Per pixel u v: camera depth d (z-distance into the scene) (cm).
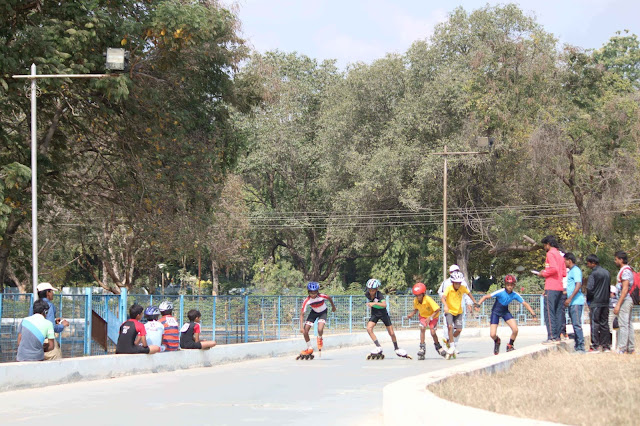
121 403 1008
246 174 6231
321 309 1912
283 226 6153
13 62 1972
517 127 4616
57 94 2273
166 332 1611
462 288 1742
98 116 2533
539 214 5200
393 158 4994
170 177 2622
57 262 5209
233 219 4941
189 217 2791
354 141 5481
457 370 981
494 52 4772
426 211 5347
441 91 5006
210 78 2748
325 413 897
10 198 2052
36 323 1270
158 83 2466
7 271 4200
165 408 953
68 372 1282
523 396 806
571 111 4519
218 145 2816
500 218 4797
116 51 2003
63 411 934
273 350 1977
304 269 6650
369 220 5469
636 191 4369
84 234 4356
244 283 7838
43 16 2120
